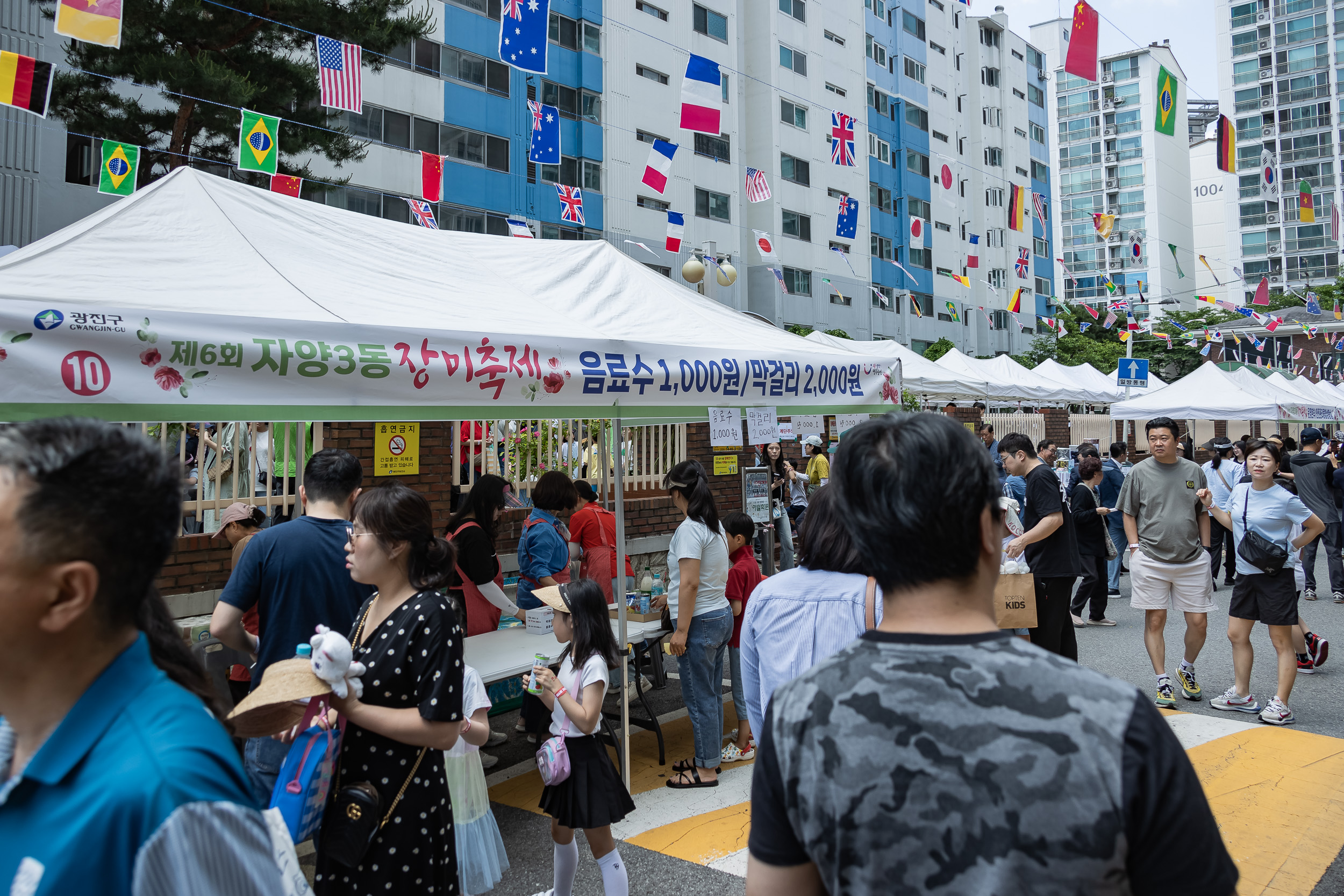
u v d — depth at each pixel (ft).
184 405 9.86
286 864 4.68
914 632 4.01
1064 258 210.59
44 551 3.45
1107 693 3.62
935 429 4.21
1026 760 3.44
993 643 3.85
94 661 3.70
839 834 3.64
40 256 10.80
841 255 107.24
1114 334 153.69
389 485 8.48
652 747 18.49
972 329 144.97
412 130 72.90
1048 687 3.62
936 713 3.63
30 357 8.86
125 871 3.20
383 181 70.69
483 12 78.13
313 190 49.11
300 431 21.01
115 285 10.52
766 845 3.99
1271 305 170.09
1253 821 14.03
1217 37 203.72
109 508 3.59
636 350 14.57
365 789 7.50
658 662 21.33
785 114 108.37
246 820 3.46
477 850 11.96
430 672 7.81
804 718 3.89
